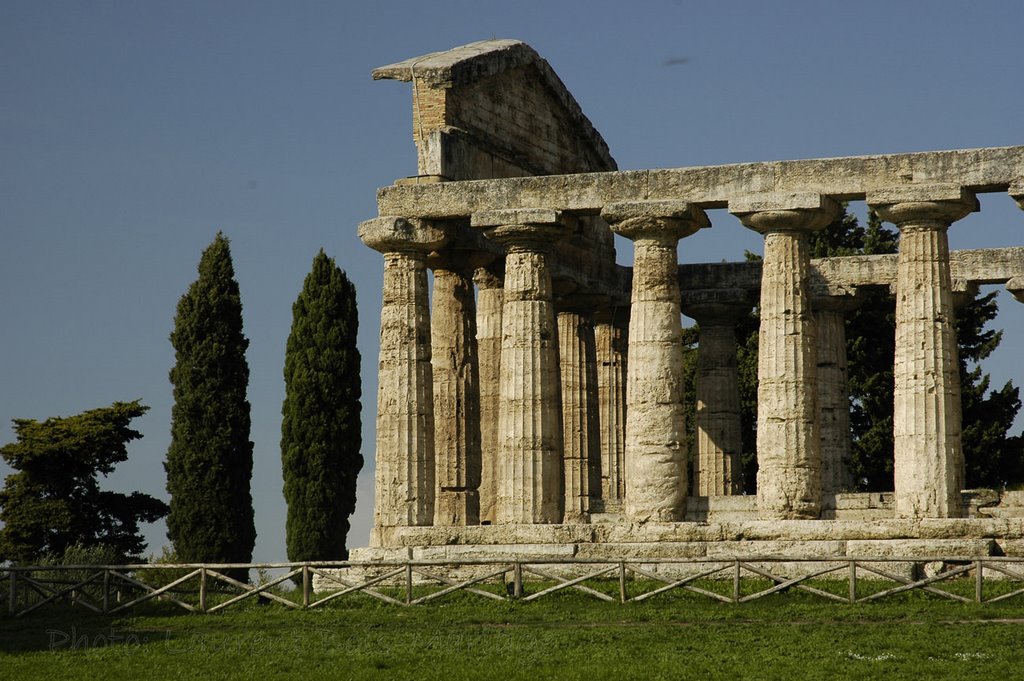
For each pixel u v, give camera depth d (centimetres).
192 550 9856
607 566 7438
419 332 8219
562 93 9131
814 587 6944
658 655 5844
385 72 8262
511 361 8094
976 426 11100
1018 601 6444
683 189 7831
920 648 5784
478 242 8550
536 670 5709
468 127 8431
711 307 9481
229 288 10206
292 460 9956
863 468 11100
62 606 7319
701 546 7488
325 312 10094
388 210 8188
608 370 9531
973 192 7612
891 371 11281
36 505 9994
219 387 10050
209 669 5947
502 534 7806
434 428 8325
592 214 8081
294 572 7012
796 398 7669
